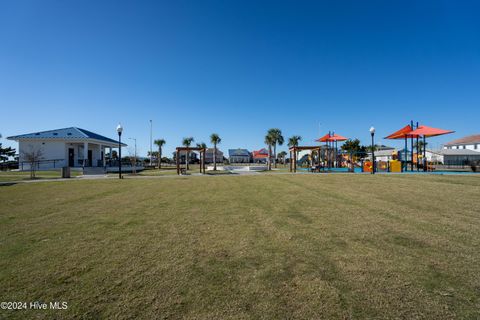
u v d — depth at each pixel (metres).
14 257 3.61
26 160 27.36
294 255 3.53
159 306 2.39
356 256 3.45
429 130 20.86
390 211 6.03
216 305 2.39
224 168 36.81
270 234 4.49
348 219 5.39
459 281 2.74
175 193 9.91
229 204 7.42
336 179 13.94
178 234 4.58
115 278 2.95
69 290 2.71
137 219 5.76
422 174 16.67
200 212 6.41
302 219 5.48
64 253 3.74
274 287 2.69
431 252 3.54
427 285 2.67
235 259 3.43
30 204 7.77
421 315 2.19
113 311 2.33
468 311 2.22
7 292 2.69
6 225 5.33
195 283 2.80
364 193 8.80
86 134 32.41
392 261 3.27
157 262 3.37
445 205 6.60
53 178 17.77
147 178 17.41
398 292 2.55
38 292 2.68
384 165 24.53
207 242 4.13
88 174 23.75
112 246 4.00
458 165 37.47
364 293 2.54
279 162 82.81
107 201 8.20
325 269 3.08
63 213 6.46
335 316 2.20
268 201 7.76
